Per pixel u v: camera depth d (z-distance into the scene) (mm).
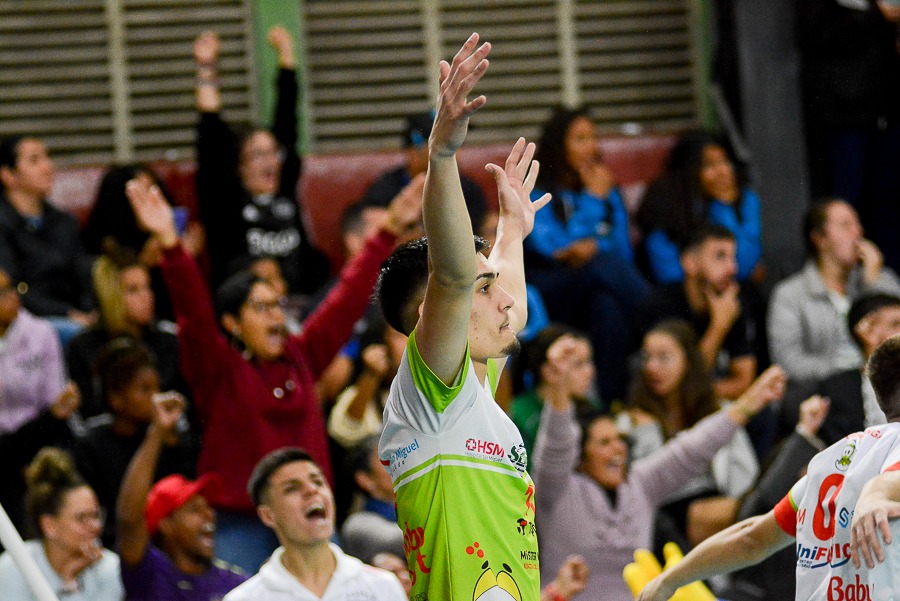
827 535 6449
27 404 12000
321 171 14953
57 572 9906
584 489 10945
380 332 11984
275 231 13617
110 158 16094
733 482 12078
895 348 6566
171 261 10422
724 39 16250
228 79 16312
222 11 16375
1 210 13086
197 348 10430
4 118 16000
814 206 13961
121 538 9953
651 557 9297
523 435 11586
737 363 13617
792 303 13883
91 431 11180
